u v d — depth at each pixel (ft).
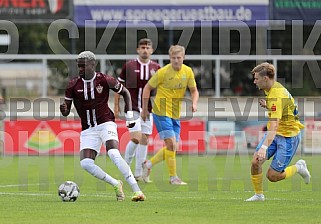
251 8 204.74
